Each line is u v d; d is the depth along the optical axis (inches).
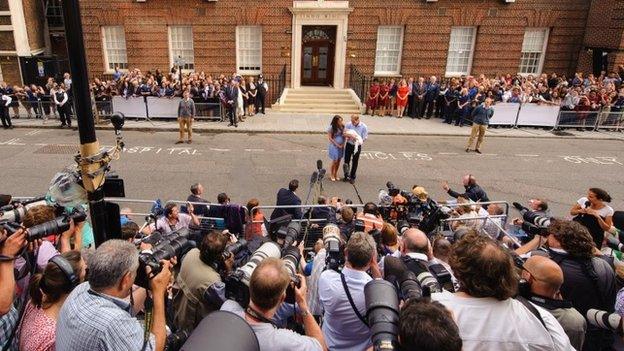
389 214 266.2
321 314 144.6
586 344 125.9
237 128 645.9
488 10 759.1
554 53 791.1
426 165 510.3
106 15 764.6
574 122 690.2
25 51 794.2
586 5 762.2
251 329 72.3
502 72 794.8
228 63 792.3
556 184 455.2
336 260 135.6
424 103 740.0
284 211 287.3
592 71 766.5
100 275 86.8
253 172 466.0
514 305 86.1
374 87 744.3
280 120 706.8
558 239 135.9
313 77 832.9
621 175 488.1
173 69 743.7
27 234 108.1
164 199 387.5
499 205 324.8
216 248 136.4
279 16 765.3
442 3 753.6
